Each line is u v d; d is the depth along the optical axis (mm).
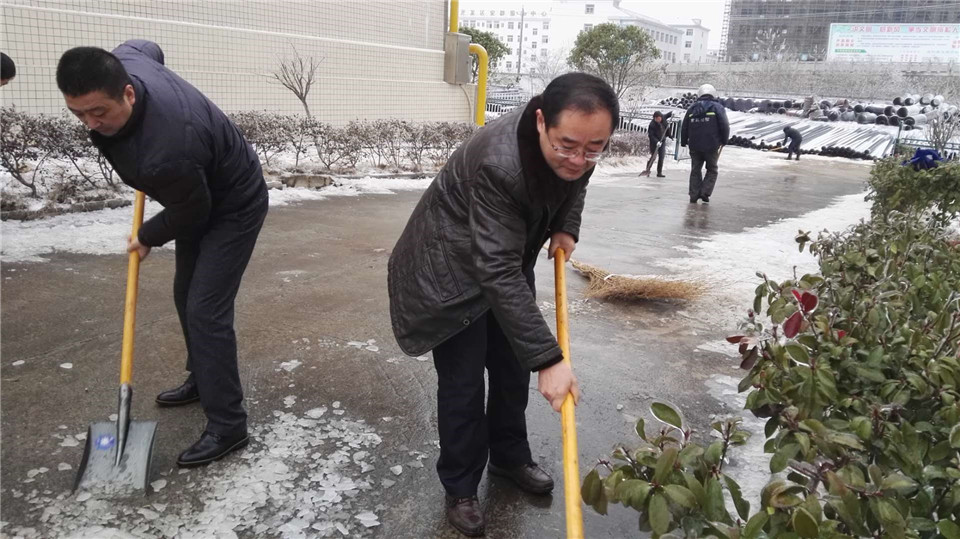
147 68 2445
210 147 2482
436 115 15234
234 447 2771
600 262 6188
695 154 9828
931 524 1562
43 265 4949
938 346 2219
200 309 2617
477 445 2428
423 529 2414
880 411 1826
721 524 1500
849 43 71688
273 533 2326
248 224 2709
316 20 12477
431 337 2316
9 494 2434
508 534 2426
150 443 2557
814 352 2191
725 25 82750
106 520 2326
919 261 3240
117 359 3541
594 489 1671
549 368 1972
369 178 9883
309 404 3225
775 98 43562
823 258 3648
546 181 1990
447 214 2244
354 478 2666
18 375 3301
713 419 3297
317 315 4383
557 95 1816
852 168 17406
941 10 71938
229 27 11055
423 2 14625
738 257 6582
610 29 26328
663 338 4355
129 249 2688
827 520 1473
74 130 6816
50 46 8734
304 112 12359
